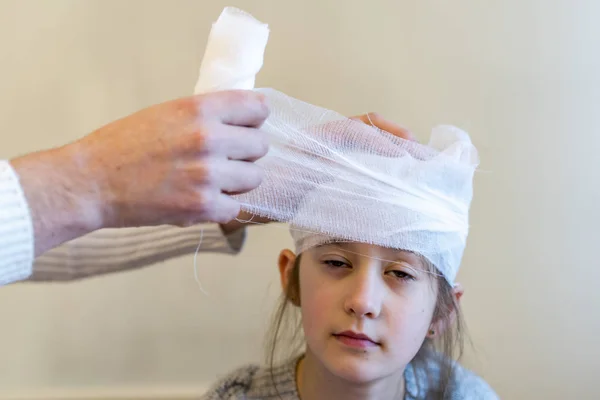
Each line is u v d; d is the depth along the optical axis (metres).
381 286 0.55
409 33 0.80
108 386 0.87
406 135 0.62
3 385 0.86
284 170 0.51
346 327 0.54
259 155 0.43
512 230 0.83
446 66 0.81
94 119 0.83
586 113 0.81
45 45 0.81
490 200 0.83
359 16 0.80
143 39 0.81
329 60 0.81
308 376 0.64
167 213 0.41
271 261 0.85
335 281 0.55
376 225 0.52
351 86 0.81
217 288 0.86
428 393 0.68
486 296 0.85
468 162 0.59
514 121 0.81
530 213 0.83
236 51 0.45
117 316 0.86
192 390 0.88
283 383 0.66
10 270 0.39
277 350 0.74
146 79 0.82
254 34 0.45
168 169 0.40
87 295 0.86
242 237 0.72
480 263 0.84
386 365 0.55
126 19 0.81
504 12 0.80
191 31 0.81
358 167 0.52
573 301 0.84
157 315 0.87
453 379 0.69
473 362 0.85
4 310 0.86
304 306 0.58
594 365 0.84
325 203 0.52
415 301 0.56
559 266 0.83
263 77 0.81
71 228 0.40
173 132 0.40
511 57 0.80
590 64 0.80
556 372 0.85
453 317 0.66
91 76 0.82
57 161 0.40
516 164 0.82
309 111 0.53
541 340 0.85
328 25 0.81
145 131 0.40
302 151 0.51
